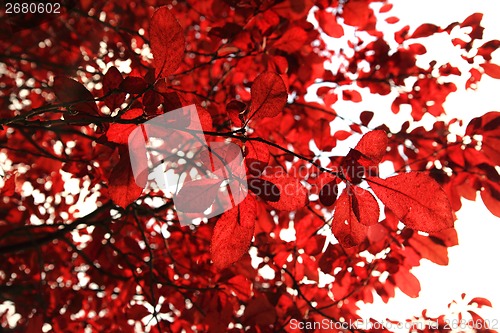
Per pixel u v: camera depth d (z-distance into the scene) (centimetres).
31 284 137
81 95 51
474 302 125
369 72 141
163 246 146
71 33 141
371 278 128
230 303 117
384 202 46
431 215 45
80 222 121
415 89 136
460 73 127
